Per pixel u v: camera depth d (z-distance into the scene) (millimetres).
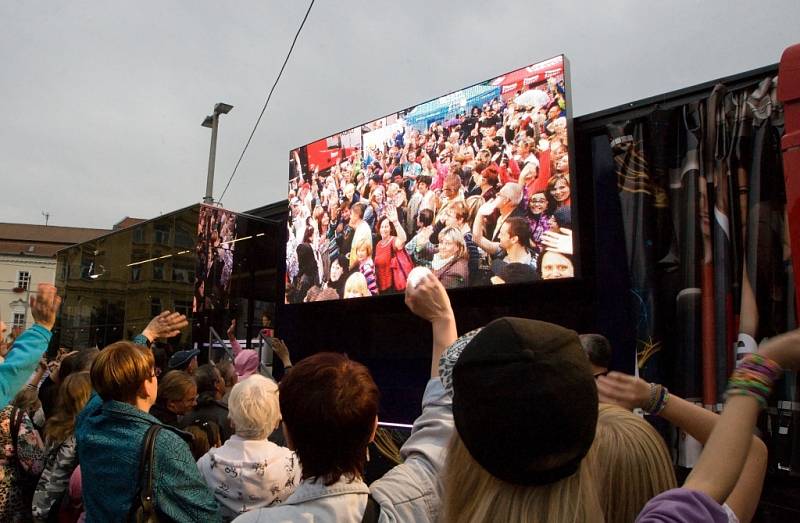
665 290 4594
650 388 1361
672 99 4852
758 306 3971
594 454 1019
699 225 4395
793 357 971
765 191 4070
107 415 2172
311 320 9406
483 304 7461
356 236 8008
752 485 1220
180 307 9898
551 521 891
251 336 9969
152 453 2074
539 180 6074
